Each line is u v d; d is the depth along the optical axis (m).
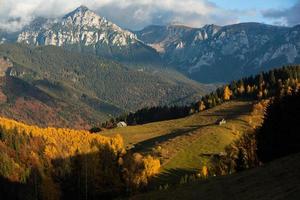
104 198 185.38
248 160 118.38
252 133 127.81
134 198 78.44
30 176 185.88
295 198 51.75
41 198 178.50
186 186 75.75
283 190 56.19
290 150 91.50
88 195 188.50
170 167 188.12
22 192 176.25
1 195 171.88
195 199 67.00
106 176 193.38
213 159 190.25
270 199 54.50
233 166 135.75
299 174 60.38
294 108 91.38
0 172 180.38
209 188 70.00
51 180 183.75
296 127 90.50
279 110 94.56
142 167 183.50
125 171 188.50
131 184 180.50
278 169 66.25
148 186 174.38
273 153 95.00
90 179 192.25
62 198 185.50
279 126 93.69
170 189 77.19
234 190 64.56
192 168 186.00
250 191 61.12
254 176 67.50
